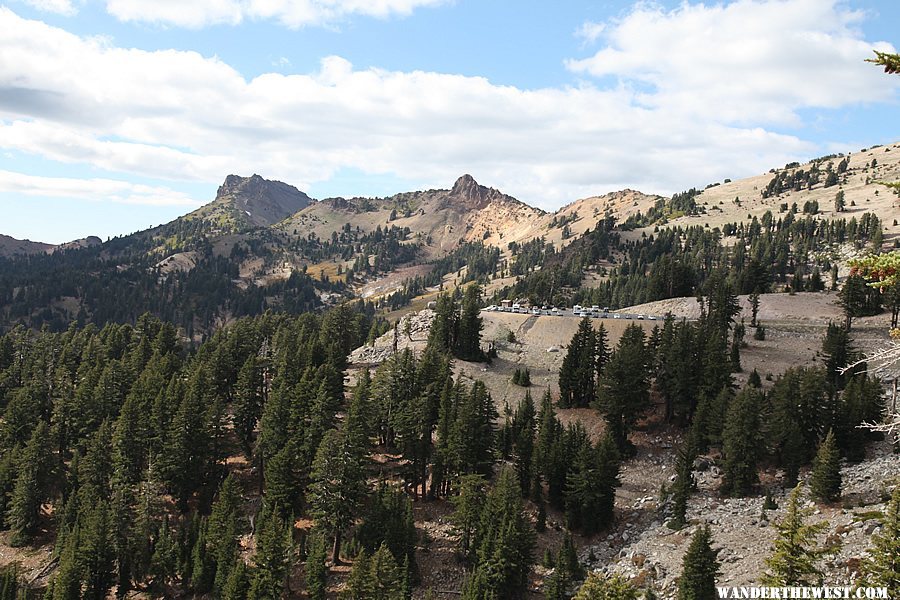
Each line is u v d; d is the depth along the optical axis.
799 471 85.00
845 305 135.50
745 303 167.38
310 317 173.88
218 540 76.12
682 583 55.78
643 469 99.19
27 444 95.56
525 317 161.88
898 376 102.19
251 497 93.06
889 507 34.75
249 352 134.38
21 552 87.19
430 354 114.88
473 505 78.81
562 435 95.88
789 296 171.00
